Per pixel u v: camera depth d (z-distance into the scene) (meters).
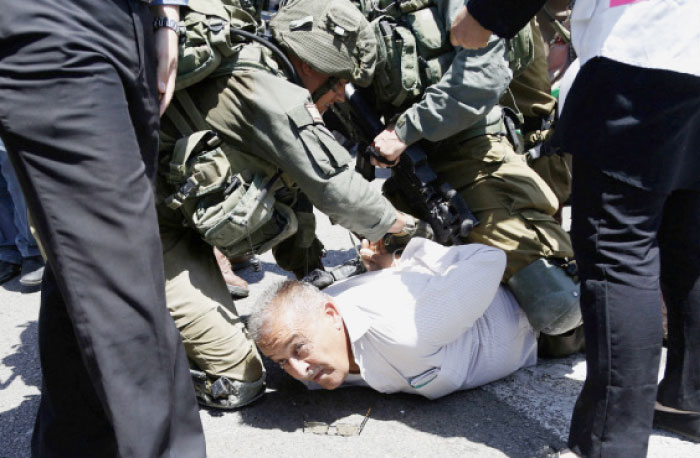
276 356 1.93
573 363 2.36
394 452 1.89
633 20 1.51
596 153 1.57
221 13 1.97
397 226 2.22
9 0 1.25
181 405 1.48
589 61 1.58
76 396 1.57
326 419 2.06
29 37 1.26
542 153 2.71
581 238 1.65
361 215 2.08
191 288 2.11
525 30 2.56
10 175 2.94
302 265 2.67
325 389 2.21
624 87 1.52
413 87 2.35
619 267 1.59
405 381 2.06
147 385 1.36
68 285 1.31
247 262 3.27
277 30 2.11
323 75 2.19
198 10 1.93
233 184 1.99
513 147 2.56
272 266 3.32
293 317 1.89
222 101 2.00
